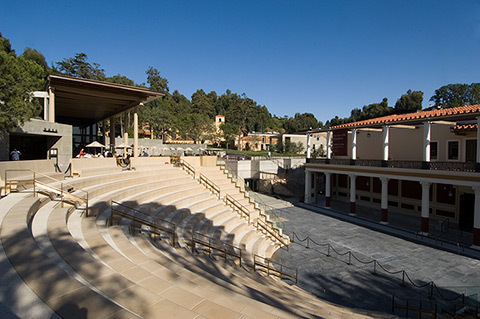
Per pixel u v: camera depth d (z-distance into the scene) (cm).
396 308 1122
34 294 406
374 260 1502
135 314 376
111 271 521
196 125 6600
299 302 882
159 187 1909
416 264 1588
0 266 489
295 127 12012
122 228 1037
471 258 1678
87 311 366
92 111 3100
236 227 1825
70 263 545
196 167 2742
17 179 1334
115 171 2072
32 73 2397
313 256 1712
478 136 1762
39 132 1939
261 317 439
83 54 6950
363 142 3158
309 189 3278
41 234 737
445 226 2281
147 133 7112
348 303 1161
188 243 1198
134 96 2339
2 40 2270
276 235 1966
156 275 575
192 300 457
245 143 7644
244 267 1270
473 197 2214
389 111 8812
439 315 1077
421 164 2088
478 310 1052
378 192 3022
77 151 3506
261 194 3984
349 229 2302
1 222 731
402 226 2302
